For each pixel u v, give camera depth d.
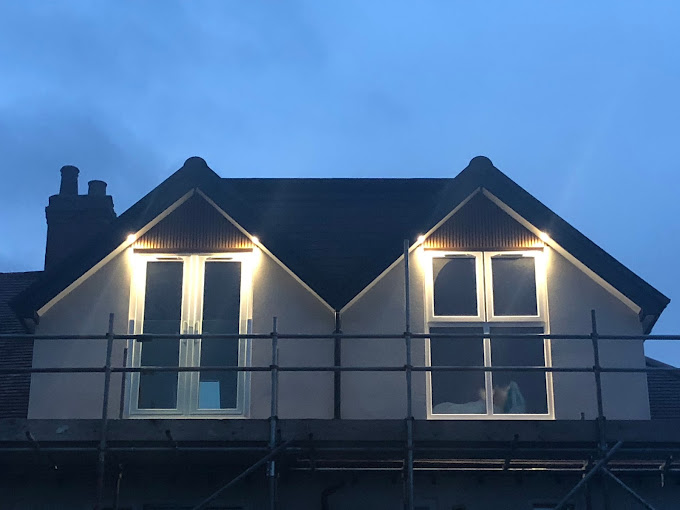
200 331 13.92
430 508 13.31
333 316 13.91
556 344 13.80
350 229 15.12
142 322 13.98
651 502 13.36
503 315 14.02
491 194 14.36
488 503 13.30
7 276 19.41
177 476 13.30
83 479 13.43
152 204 14.20
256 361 13.73
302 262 13.90
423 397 13.58
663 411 15.29
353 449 12.03
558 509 11.50
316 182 15.83
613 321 13.88
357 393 13.61
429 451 12.16
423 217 14.08
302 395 13.59
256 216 14.16
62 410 13.58
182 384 13.66
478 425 12.23
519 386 13.72
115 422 12.22
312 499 13.27
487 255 14.27
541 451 12.21
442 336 12.39
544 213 14.18
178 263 14.29
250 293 14.02
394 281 14.05
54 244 18.31
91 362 13.77
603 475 12.13
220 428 12.22
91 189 19.00
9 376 15.65
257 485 13.24
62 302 14.02
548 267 14.15
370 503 13.27
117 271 14.16
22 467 13.05
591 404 13.56
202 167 14.37
